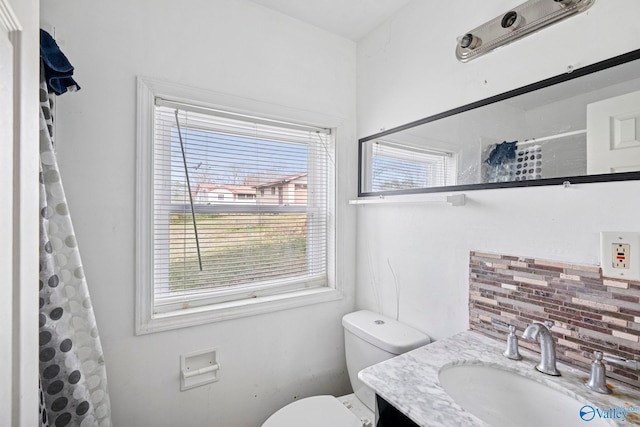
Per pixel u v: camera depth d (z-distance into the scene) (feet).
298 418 3.82
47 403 2.77
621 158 2.60
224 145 4.58
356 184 5.59
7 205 1.44
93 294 3.53
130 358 3.73
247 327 4.51
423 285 4.41
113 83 3.63
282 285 5.12
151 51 3.85
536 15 3.10
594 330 2.73
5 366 1.43
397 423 2.59
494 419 2.92
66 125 3.39
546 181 3.06
